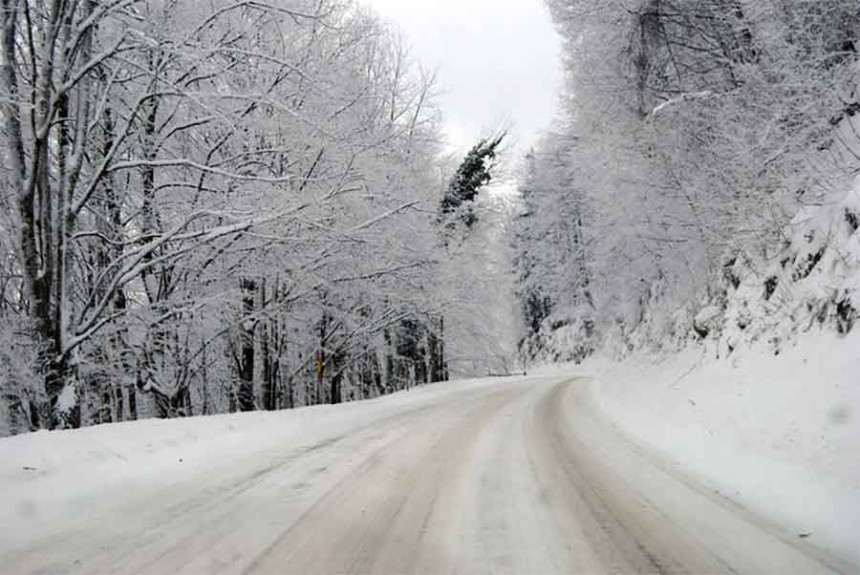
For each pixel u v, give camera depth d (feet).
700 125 44.55
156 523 14.29
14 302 45.60
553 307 172.55
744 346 33.73
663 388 42.24
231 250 44.39
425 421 36.11
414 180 65.46
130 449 22.85
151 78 36.86
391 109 77.61
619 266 68.49
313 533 13.64
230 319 47.98
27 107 31.19
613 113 50.83
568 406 45.50
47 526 13.97
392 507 15.93
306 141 44.65
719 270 44.14
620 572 11.53
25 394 35.24
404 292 66.80
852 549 12.68
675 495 17.30
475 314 95.71
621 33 45.73
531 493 17.52
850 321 24.30
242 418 34.27
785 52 34.58
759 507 15.96
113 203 44.01
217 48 36.14
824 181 31.42
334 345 70.49
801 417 21.83
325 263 51.03
